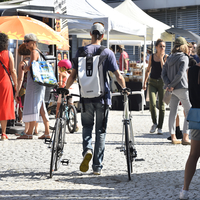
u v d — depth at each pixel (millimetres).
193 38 27156
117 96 23781
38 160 10445
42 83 12539
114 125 17469
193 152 7168
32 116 13195
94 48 8844
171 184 8234
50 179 8594
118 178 8727
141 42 28969
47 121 13680
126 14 28391
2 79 13281
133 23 21078
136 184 8219
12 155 11039
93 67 8602
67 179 8609
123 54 28969
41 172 9180
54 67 19953
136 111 23469
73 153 11383
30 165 9867
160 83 15148
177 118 13523
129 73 23453
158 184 8227
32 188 7859
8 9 18625
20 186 8008
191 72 7246
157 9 39250
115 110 23797
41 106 13625
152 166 9891
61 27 20938
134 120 19328
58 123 8875
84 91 8625
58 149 9039
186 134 12875
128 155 8539
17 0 20516
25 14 19266
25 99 13242
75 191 7652
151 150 11977
